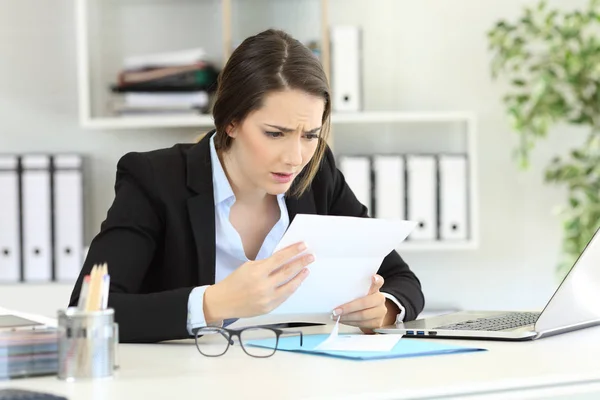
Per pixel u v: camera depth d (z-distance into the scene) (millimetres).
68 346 1285
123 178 1957
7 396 1050
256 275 1610
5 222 3676
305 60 1811
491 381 1254
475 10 4000
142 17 3951
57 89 3967
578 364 1396
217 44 3973
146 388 1216
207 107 3660
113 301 1697
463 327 1763
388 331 1789
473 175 3738
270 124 1785
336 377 1279
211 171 1967
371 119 3715
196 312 1647
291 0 3967
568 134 4016
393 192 3736
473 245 3736
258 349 1599
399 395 1181
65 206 3688
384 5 3988
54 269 3686
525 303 4023
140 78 3660
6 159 3674
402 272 2119
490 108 4008
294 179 2025
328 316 1849
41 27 3961
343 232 1657
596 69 3564
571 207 3832
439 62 4004
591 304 1810
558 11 3762
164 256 1938
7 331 1317
